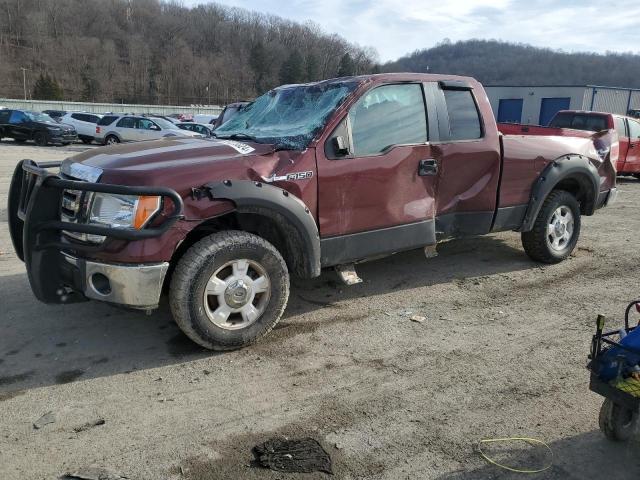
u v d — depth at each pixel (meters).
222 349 4.01
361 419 3.23
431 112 4.94
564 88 37.12
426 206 4.94
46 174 3.81
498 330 4.47
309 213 4.20
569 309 4.91
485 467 2.83
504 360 3.96
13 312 4.73
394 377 3.72
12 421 3.18
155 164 3.84
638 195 12.06
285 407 3.36
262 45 109.50
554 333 4.41
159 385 3.59
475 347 4.16
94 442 3.00
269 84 107.56
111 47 105.12
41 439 3.02
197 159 3.95
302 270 4.35
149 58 107.44
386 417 3.25
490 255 6.58
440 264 6.21
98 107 60.97
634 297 5.20
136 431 3.10
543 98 38.31
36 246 3.82
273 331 4.42
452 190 5.14
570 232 6.22
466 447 2.98
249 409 3.33
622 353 2.77
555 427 3.17
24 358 3.93
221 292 3.89
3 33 102.62
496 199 5.46
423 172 4.86
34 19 104.81
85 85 94.88
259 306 4.11
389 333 4.40
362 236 4.60
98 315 4.69
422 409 3.34
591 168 6.12
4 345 4.12
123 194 3.54
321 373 3.77
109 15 114.38
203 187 3.77
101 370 3.78
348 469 2.80
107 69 101.81
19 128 25.22
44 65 98.00
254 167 4.01
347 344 4.20
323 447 2.97
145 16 118.12
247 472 2.77
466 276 5.80
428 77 5.00
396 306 4.97
